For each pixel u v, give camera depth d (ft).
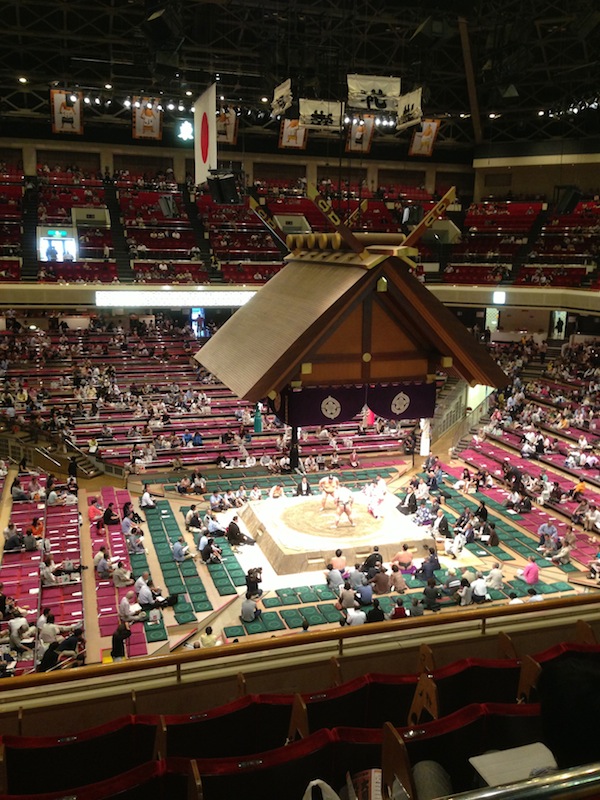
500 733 13.34
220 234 134.31
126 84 100.53
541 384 112.98
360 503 77.00
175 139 134.72
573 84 116.57
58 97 116.57
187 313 135.95
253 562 66.28
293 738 15.47
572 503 77.56
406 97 67.87
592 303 112.68
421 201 143.43
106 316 129.80
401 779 10.84
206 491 83.76
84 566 61.05
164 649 49.47
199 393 105.29
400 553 64.49
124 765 14.90
